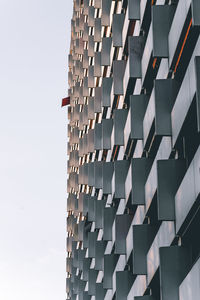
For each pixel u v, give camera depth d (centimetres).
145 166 3042
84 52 6138
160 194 2347
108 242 4478
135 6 3206
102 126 4366
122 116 3766
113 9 4384
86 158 6334
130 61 3148
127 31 3709
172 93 2438
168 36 2466
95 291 4947
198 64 1889
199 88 1866
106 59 4481
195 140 2381
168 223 2495
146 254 2961
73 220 7219
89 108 5584
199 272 1905
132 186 3020
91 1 6006
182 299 2173
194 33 2225
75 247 6888
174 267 2308
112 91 4291
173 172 2362
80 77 6669
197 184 2002
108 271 4262
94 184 4969
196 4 1944
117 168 3747
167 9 2494
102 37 4719
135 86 3394
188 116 2177
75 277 6781
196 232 2314
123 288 3662
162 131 2408
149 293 3105
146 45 2947
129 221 3684
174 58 2405
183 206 2186
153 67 2914
